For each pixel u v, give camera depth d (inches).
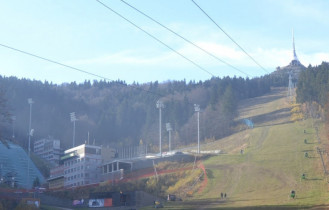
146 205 4072.3
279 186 4220.0
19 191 4758.9
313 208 2778.1
